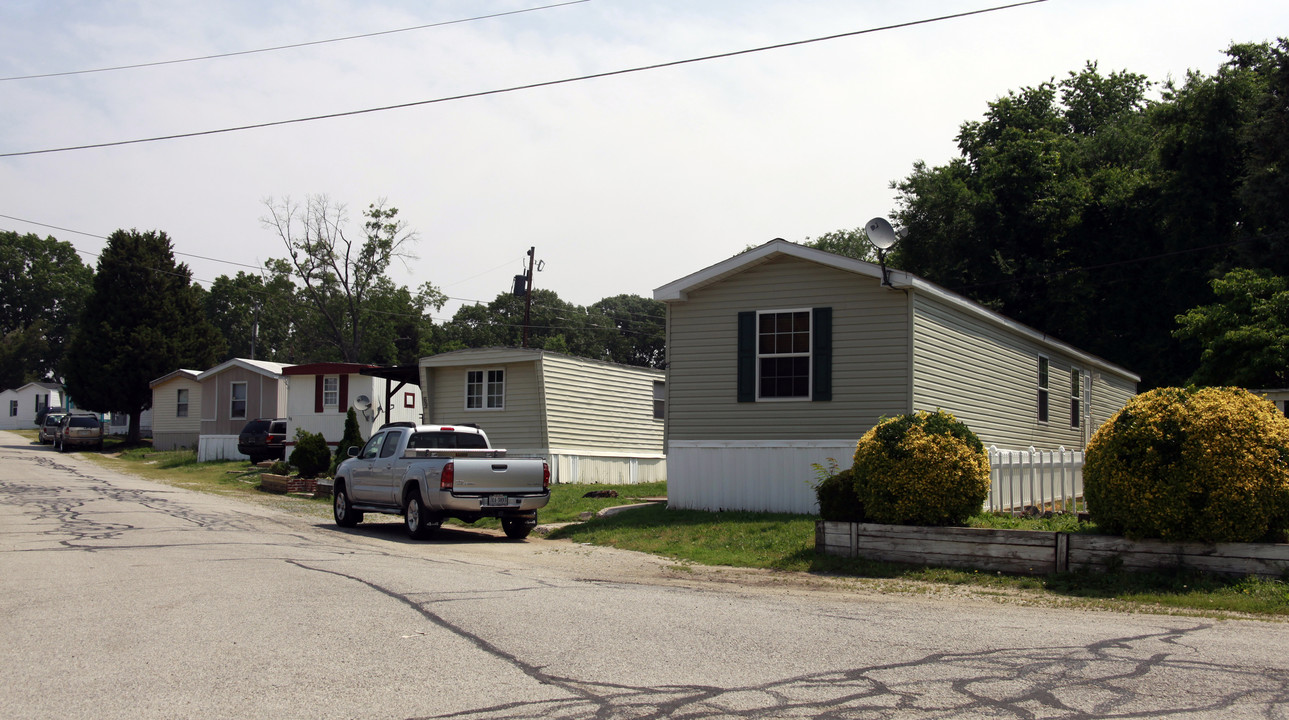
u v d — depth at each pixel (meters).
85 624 7.41
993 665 6.23
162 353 47.12
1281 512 9.35
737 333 17.62
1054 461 15.62
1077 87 45.44
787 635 7.21
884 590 9.87
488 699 5.37
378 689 5.56
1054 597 9.31
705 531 14.03
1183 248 32.78
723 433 17.56
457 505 14.37
